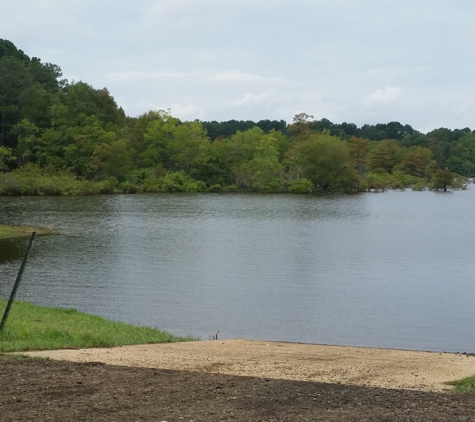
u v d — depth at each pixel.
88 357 13.05
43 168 115.38
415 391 10.24
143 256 40.53
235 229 57.97
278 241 49.66
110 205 83.94
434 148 188.62
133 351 14.48
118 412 8.44
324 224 64.56
